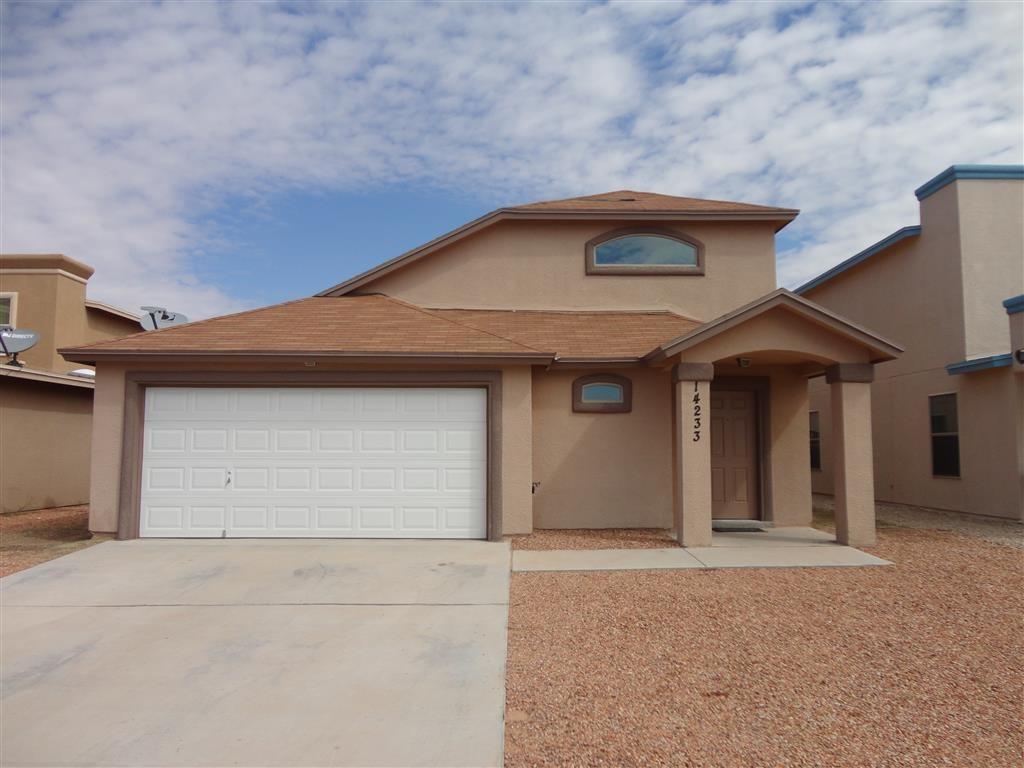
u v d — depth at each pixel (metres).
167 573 8.34
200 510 10.29
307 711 4.78
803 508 11.75
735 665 5.42
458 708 4.79
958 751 4.06
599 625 6.43
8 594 7.55
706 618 6.57
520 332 12.50
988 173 13.41
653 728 4.42
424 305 13.78
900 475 15.25
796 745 4.16
